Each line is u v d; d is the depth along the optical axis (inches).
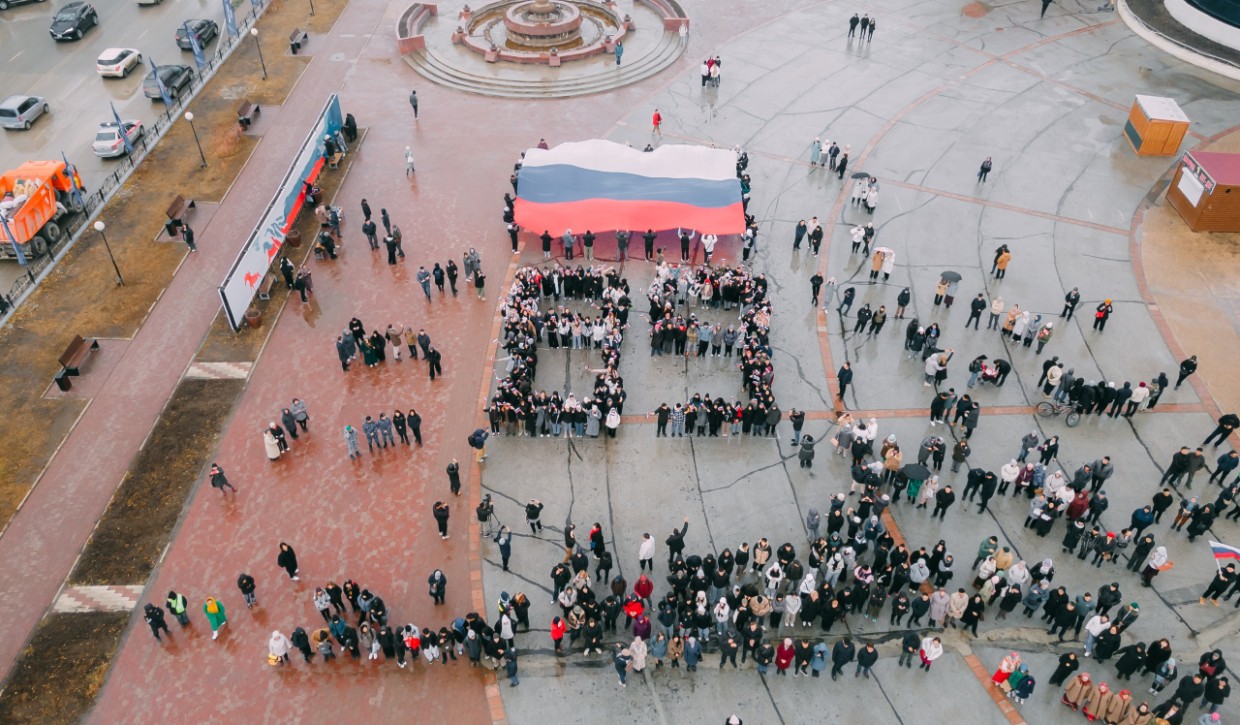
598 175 1343.5
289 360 1162.6
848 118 1679.4
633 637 853.2
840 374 1084.5
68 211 1419.8
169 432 1059.9
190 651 838.5
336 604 847.7
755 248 1362.0
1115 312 1227.9
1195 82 1777.8
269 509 970.7
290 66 1861.5
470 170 1540.4
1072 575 899.4
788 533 945.5
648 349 1178.6
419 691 809.5
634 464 1024.2
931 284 1290.6
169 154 1569.9
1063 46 1920.5
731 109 1715.1
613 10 2033.7
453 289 1269.7
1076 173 1517.0
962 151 1577.3
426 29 2007.9
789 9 2103.8
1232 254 1330.0
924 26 2016.5
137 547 930.7
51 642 845.8
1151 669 789.9
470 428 1070.4
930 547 925.2
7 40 1937.7
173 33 1975.9
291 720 787.4
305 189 1428.4
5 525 951.6
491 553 928.9
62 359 1110.4
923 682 813.9
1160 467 1011.3
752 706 799.1
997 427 1061.8
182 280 1290.6
